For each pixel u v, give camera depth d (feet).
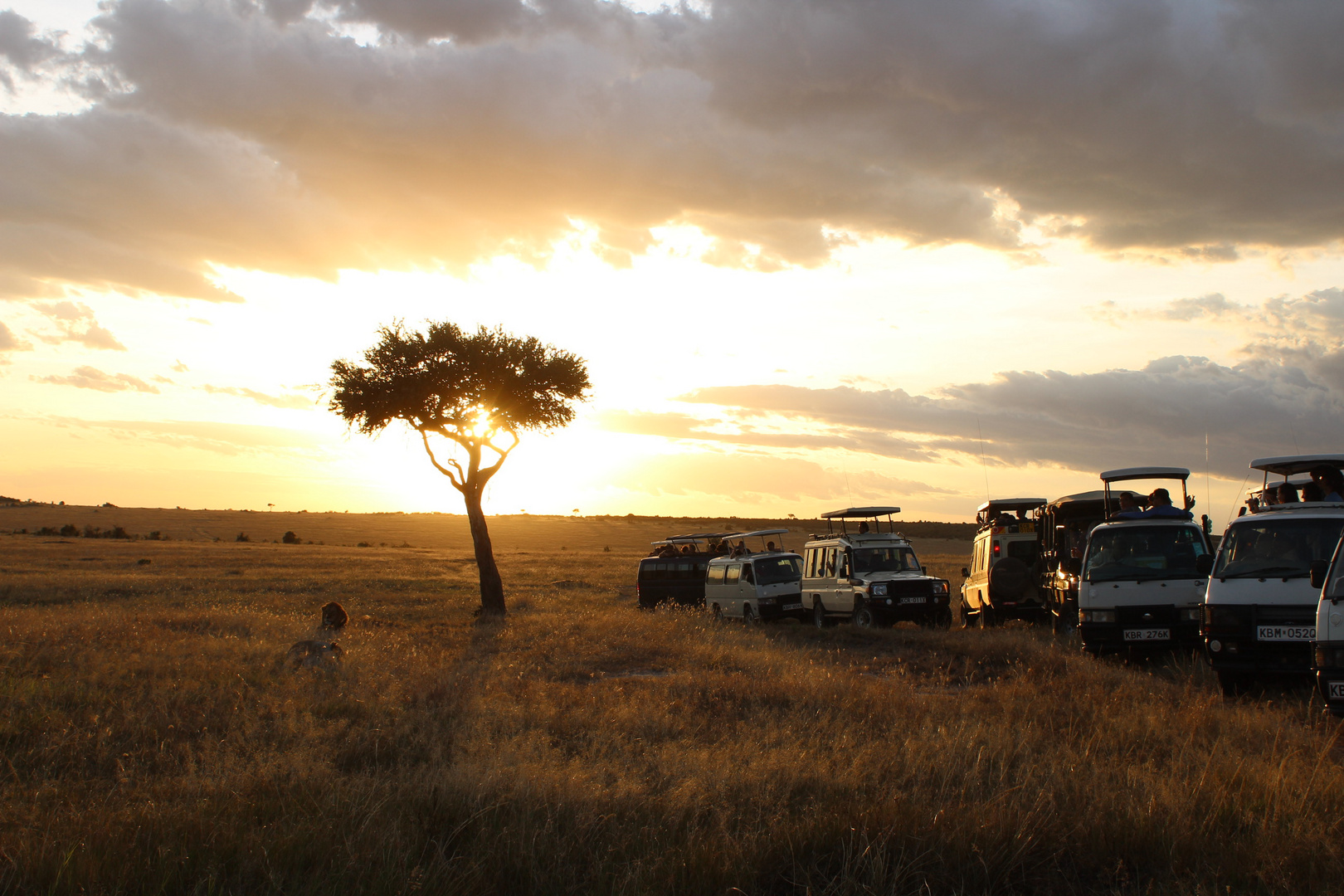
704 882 15.96
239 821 18.89
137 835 17.65
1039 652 47.03
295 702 32.83
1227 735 26.40
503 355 90.38
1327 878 16.03
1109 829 18.08
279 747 26.61
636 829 18.70
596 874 16.49
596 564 205.67
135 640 49.70
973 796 20.66
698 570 103.50
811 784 21.93
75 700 32.17
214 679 38.19
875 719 30.55
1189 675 40.14
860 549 74.49
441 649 54.34
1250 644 34.63
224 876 16.24
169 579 125.70
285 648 50.34
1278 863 16.46
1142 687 36.24
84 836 17.78
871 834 17.78
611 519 580.30
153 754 25.77
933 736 26.35
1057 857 17.26
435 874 16.05
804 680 38.40
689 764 23.65
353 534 412.98
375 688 36.78
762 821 19.17
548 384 93.25
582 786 21.21
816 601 80.07
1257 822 18.74
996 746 24.62
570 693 36.24
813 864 16.81
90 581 117.60
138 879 15.90
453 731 28.04
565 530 465.88
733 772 22.52
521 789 20.56
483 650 55.26
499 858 17.04
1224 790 20.20
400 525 479.82
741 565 87.10
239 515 498.69
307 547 274.16
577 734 28.53
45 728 27.66
